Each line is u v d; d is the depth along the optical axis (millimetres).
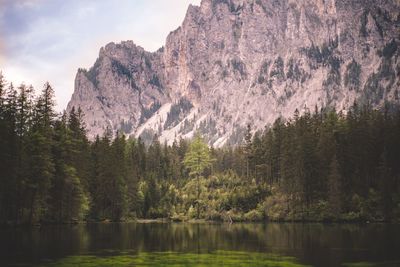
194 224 96250
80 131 96875
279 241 50156
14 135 67688
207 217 114812
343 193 101688
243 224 94062
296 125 130000
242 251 40438
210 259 35031
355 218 94500
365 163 106875
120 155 116688
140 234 60906
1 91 69000
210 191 125500
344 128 114312
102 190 101875
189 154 133750
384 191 95312
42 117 75875
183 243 48094
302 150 106500
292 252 39562
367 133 109188
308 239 52281
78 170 89375
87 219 98938
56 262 32688
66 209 81812
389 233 60969
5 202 68188
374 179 107562
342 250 40969
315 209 101438
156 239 52781
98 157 104250
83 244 45438
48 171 71188
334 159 99250
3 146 63469
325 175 106188
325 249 41812
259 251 40500
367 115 133125
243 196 115312
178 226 85625
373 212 96000
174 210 121625
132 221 108250
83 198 85688
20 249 40188
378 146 109438
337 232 63750
